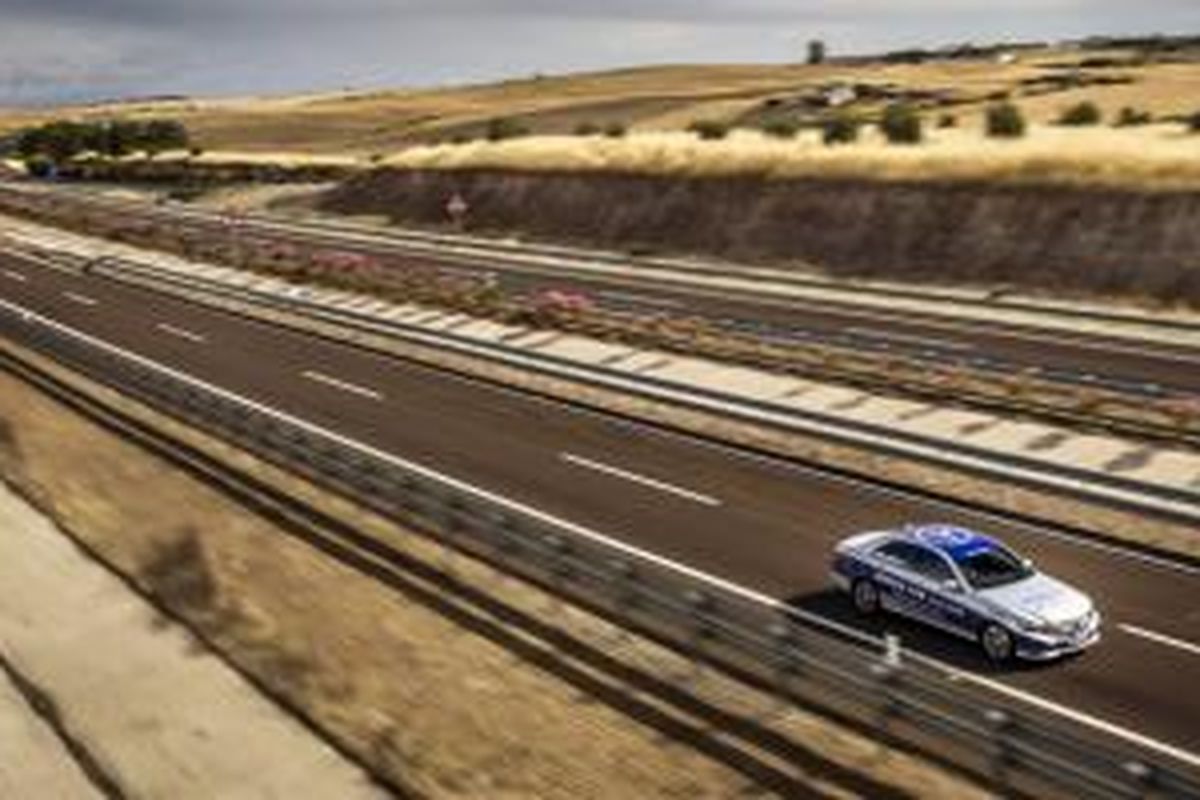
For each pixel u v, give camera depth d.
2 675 24.69
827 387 40.38
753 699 20.77
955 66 177.38
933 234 63.28
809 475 32.44
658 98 176.12
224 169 138.38
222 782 20.33
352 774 20.09
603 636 23.50
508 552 26.50
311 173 131.62
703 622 21.80
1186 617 23.28
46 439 39.59
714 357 44.84
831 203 68.75
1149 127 73.38
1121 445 33.00
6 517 33.06
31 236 94.62
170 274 68.75
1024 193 61.62
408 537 29.02
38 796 20.50
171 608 26.62
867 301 56.25
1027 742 16.83
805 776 18.47
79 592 28.05
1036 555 26.62
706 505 30.36
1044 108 106.62
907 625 23.27
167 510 32.31
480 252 77.88
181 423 39.84
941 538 23.47
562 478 32.81
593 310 51.66
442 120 189.50
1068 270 57.38
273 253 72.44
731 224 72.50
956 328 50.25
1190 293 53.25
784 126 84.50
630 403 39.84
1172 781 15.09
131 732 22.09
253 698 22.73
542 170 87.19
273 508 31.59
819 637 19.81
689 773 18.88
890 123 75.75
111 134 168.75
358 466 31.02
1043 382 37.78
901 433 32.81
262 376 46.22
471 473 33.47
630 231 77.56
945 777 18.03
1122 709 19.83
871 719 19.72
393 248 81.50
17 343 54.41
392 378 45.28
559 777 19.19
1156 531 27.41
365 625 24.84
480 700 21.62
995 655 21.70
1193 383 40.12
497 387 43.47
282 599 26.44
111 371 44.78
